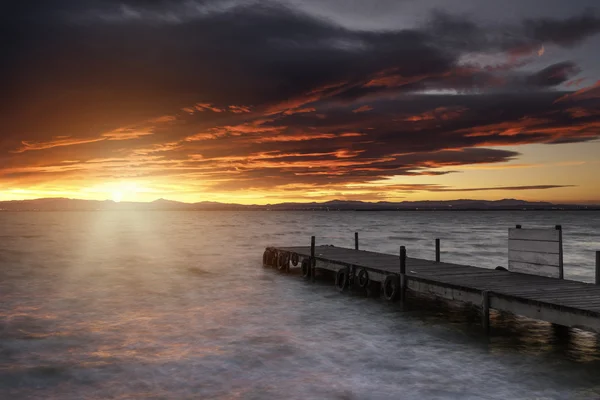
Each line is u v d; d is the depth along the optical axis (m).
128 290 21.09
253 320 15.20
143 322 15.00
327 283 22.38
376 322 14.80
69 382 9.81
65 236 68.56
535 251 14.87
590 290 12.23
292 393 9.12
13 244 51.66
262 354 11.61
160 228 99.19
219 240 58.22
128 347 12.27
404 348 12.07
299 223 133.00
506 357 11.28
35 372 10.41
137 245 49.66
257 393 9.15
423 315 15.73
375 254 22.89
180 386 9.55
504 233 75.38
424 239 60.59
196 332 13.74
